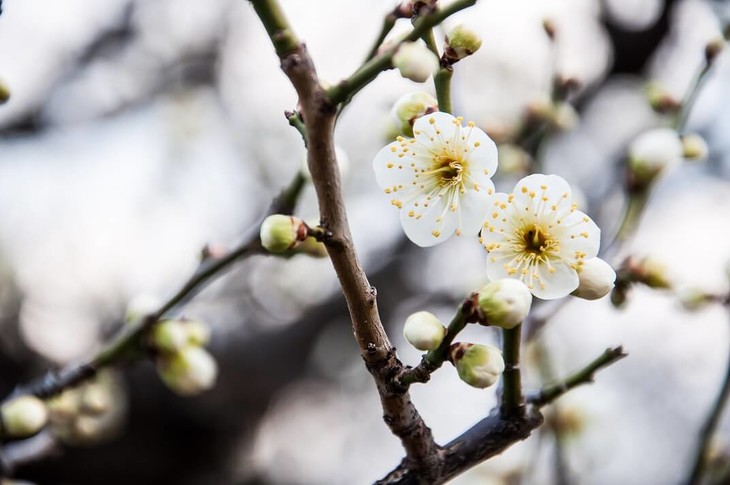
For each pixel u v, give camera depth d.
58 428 0.63
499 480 0.68
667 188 1.08
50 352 0.99
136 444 0.97
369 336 0.51
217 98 1.17
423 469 0.53
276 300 1.10
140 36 1.16
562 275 0.53
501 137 0.66
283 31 0.50
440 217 0.54
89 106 1.14
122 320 1.04
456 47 0.53
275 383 1.06
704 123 1.03
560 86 0.66
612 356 0.54
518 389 0.53
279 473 1.16
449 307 1.04
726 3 0.72
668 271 0.59
